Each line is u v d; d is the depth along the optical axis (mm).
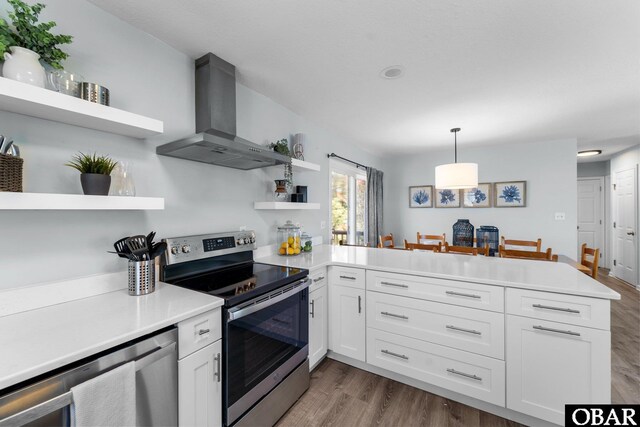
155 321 1065
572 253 4074
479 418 1682
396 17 1509
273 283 1636
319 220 3404
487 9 1445
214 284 1599
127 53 1541
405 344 1932
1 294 1104
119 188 1378
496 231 3758
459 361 1747
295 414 1716
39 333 962
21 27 1061
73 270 1328
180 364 1147
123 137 1527
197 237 1842
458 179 2986
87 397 839
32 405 752
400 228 5383
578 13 1467
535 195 4297
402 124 3369
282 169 2705
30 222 1200
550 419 1493
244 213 2309
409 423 1643
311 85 2334
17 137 1158
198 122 1883
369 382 2037
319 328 2146
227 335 1339
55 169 1266
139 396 1004
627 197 4730
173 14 1480
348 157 4148
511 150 4445
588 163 5930
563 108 2840
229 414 1340
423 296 1863
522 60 1938
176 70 1791
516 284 1570
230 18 1514
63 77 1167
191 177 1893
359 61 1956
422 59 1931
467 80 2242
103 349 896
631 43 1729
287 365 1723
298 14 1484
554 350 1483
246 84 2311
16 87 963
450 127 3504
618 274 5023
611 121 3252
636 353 2412
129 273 1381
